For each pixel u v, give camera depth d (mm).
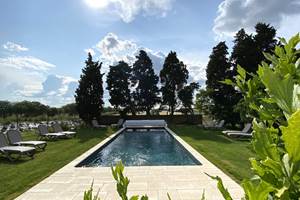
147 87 36500
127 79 35750
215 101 27484
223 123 25562
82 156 11867
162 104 36781
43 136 18766
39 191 7051
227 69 28078
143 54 36812
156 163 13211
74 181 7926
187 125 31406
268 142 810
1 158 11641
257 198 740
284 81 801
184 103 36031
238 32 26547
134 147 18219
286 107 770
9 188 7309
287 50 1431
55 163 10453
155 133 25969
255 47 24141
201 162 10234
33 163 10539
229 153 12188
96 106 31656
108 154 15852
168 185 7391
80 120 33000
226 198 883
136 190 6973
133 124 29297
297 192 713
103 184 7605
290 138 614
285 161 723
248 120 1530
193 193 6730
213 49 29125
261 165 841
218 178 914
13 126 26469
